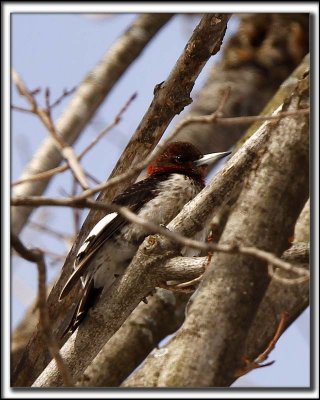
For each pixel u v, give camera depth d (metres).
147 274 10.77
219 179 11.07
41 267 8.20
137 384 11.17
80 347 11.06
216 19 12.66
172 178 13.66
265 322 10.87
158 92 13.06
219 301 9.12
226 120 8.56
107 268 12.42
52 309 13.31
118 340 14.22
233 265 9.23
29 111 10.13
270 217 9.45
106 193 13.05
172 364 8.98
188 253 11.37
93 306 11.23
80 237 13.34
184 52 12.83
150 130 13.11
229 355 8.99
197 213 11.00
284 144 9.71
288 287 10.95
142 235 12.53
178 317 14.45
